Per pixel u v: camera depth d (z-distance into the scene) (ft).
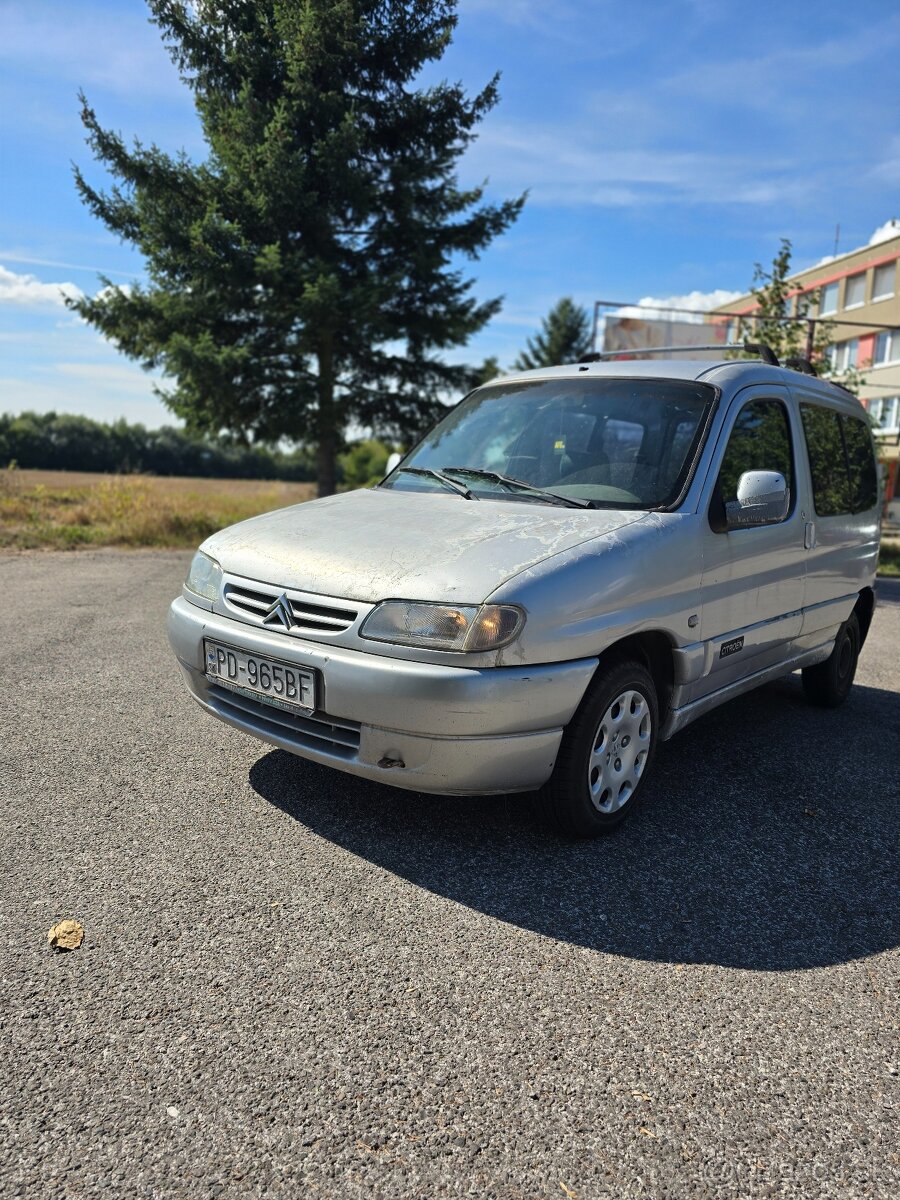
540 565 9.43
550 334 206.08
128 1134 5.88
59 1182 5.47
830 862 10.43
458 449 13.79
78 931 8.25
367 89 57.77
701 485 11.62
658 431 12.28
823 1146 6.06
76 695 16.05
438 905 9.00
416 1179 5.61
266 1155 5.75
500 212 59.26
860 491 17.11
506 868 9.84
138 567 35.73
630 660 10.46
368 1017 7.20
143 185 52.37
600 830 10.60
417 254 56.13
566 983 7.79
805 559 14.40
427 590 9.11
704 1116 6.28
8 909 8.63
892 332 114.11
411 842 10.37
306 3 52.08
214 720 14.78
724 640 12.12
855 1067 6.88
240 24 55.26
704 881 9.80
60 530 46.73
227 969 7.77
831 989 7.91
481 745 9.00
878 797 12.66
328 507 12.16
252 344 55.06
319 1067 6.59
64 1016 7.07
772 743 15.06
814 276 130.93
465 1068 6.65
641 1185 5.65
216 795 11.58
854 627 17.70
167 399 57.67
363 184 54.70
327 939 8.30
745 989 7.84
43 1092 6.23
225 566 10.93
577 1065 6.75
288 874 9.52
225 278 51.67
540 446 12.85
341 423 61.67
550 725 9.41
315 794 11.69
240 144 51.96
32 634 21.38
